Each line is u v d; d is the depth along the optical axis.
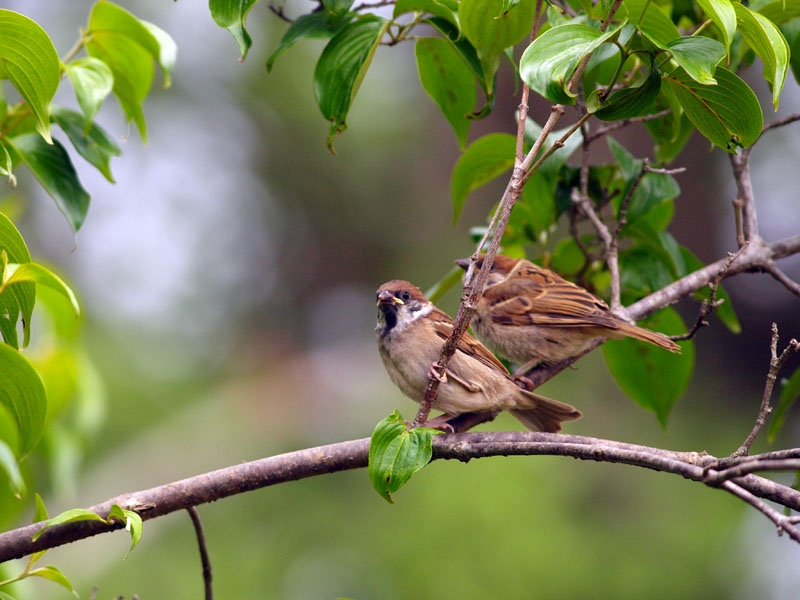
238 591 11.55
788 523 3.80
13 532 5.02
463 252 16.19
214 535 12.15
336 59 5.85
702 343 16.59
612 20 5.42
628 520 12.17
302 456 5.52
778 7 5.91
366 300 16.62
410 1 5.65
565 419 7.11
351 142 16.05
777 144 15.66
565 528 11.93
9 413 5.41
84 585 11.36
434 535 11.86
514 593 11.41
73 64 5.82
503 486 12.24
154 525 12.21
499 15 5.12
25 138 5.96
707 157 16.45
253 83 15.59
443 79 6.41
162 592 11.52
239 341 15.77
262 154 16.06
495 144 7.19
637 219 7.41
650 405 8.17
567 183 7.90
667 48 4.57
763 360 16.48
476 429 12.48
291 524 12.26
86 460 12.97
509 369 8.49
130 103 6.38
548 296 7.88
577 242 7.86
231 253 16.19
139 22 5.95
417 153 16.61
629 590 11.59
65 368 7.23
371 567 11.76
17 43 4.86
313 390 15.57
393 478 4.82
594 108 4.88
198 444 13.87
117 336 14.30
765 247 7.63
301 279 16.52
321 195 16.38
